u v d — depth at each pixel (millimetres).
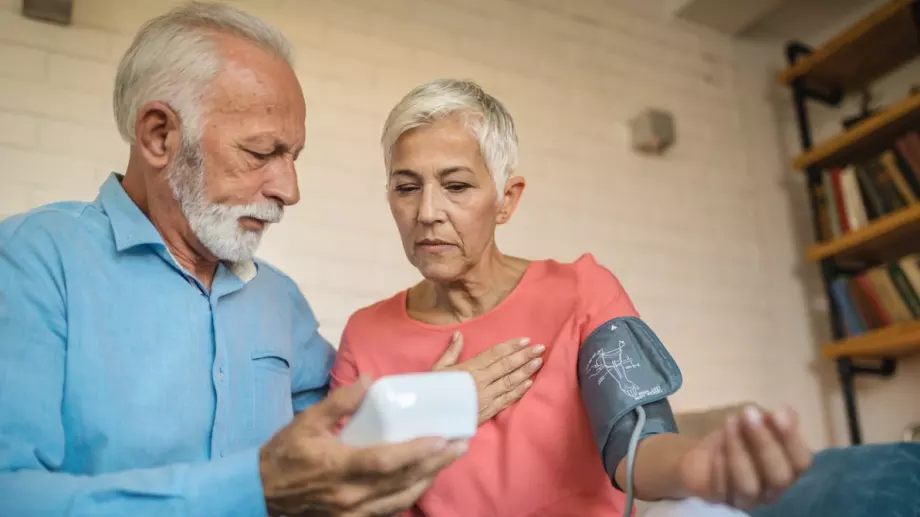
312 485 711
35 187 1825
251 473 751
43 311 937
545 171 2553
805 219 3072
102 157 1912
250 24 1106
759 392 2729
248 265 1223
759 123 3104
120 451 947
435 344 1108
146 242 1041
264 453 762
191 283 1100
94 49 1968
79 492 743
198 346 1069
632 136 2766
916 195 2434
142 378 993
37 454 860
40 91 1884
